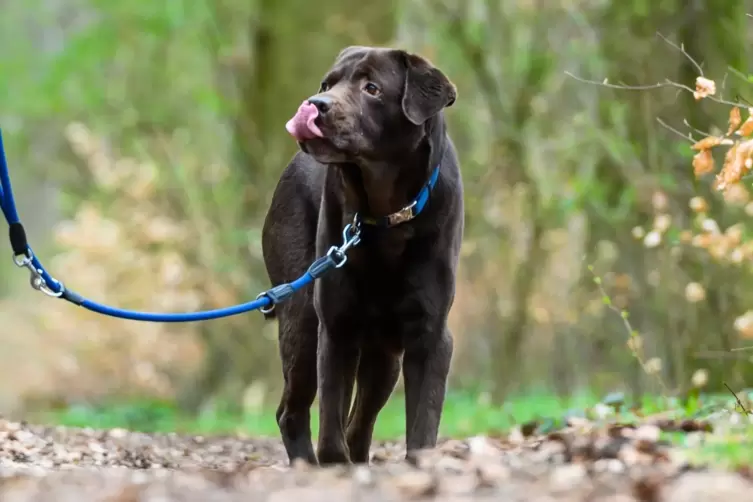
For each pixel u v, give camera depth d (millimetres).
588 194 16172
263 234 8945
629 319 15797
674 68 13977
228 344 23906
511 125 19391
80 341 24719
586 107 18547
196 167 25578
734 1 13344
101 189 26016
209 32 23750
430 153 7477
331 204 7715
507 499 5324
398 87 7418
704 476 5578
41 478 6398
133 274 24953
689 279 13586
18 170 31422
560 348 21641
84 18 25578
